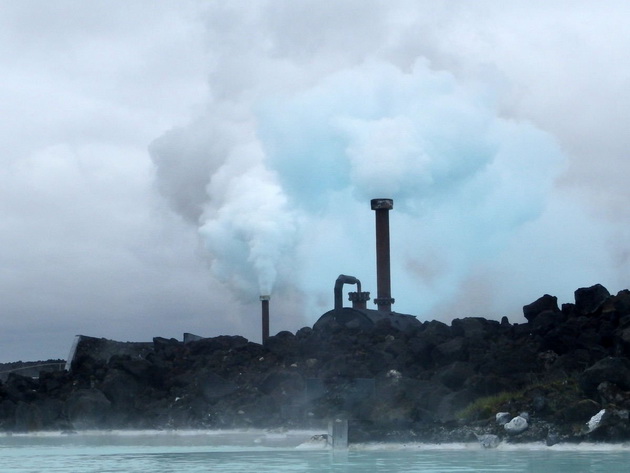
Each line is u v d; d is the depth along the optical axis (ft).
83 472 64.34
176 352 162.61
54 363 213.87
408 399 105.29
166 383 140.67
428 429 82.74
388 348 135.85
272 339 154.40
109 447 91.45
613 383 80.94
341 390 123.65
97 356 171.94
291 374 132.16
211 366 148.66
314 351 146.51
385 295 212.64
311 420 117.29
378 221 214.90
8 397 142.41
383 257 213.66
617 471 58.13
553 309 134.00
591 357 102.78
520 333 126.72
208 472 62.49
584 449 73.46
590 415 78.74
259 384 133.28
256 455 76.48
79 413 129.39
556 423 79.36
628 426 75.15
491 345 123.24
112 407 133.49
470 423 83.82
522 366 107.34
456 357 123.44
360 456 73.00
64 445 96.58
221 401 131.13
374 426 84.89
